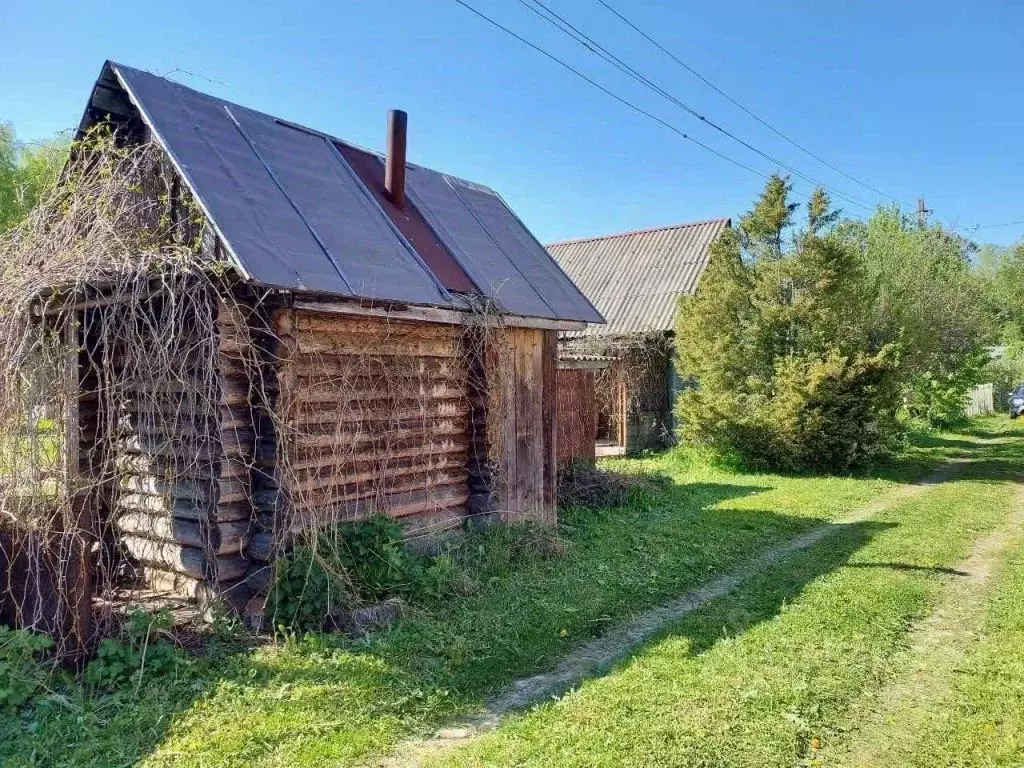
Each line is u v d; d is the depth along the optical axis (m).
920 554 7.96
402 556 6.31
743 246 16.02
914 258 21.12
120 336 5.28
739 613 5.99
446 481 7.60
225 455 5.50
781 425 14.44
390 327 6.77
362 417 6.52
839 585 6.75
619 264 21.69
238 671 4.65
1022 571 7.24
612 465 14.75
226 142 6.59
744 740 3.84
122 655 4.59
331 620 5.41
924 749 3.79
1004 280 47.84
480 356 7.80
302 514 5.71
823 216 15.08
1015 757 3.69
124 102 6.67
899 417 21.69
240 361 5.60
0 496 4.73
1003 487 12.72
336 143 8.23
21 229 6.12
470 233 8.79
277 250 5.69
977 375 26.41
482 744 3.81
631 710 4.18
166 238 6.12
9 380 4.84
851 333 14.91
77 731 3.90
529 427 8.59
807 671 4.75
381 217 7.46
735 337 15.52
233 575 5.59
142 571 6.27
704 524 9.66
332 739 3.87
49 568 4.65
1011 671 4.79
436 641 5.26
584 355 17.59
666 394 18.23
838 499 11.73
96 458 6.28
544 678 4.80
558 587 6.68
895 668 4.86
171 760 3.63
